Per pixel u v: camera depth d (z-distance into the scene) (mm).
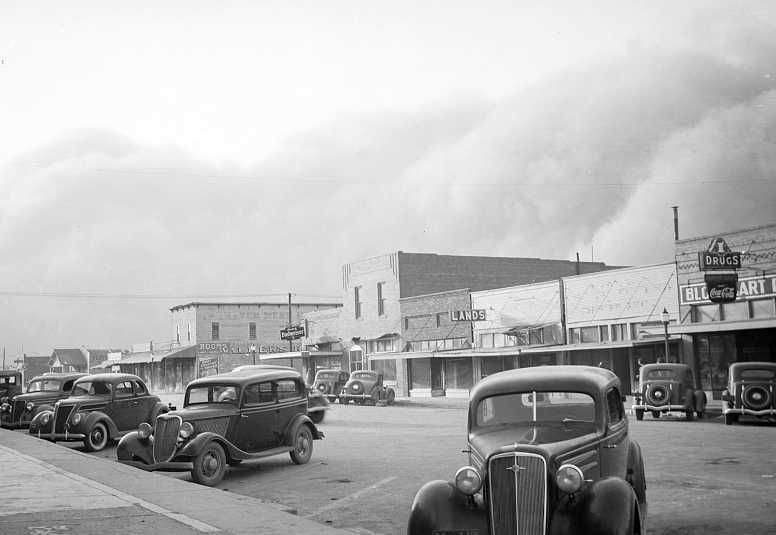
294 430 16266
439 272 53500
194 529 8227
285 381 16453
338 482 14016
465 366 45344
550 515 7035
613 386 9023
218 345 81562
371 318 54594
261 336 83688
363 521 10477
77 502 10039
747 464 14391
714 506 10539
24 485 11703
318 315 62156
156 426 14289
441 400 43531
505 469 7195
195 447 13789
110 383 21297
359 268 56125
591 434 8234
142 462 14469
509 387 8859
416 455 17625
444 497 7508
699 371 31906
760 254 30141
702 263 29406
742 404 22734
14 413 25938
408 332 50500
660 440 18828
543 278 59344
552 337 39594
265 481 14492
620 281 36094
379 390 40344
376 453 18219
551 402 8656
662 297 34094
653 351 33938
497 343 43188
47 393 26297
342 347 58094
